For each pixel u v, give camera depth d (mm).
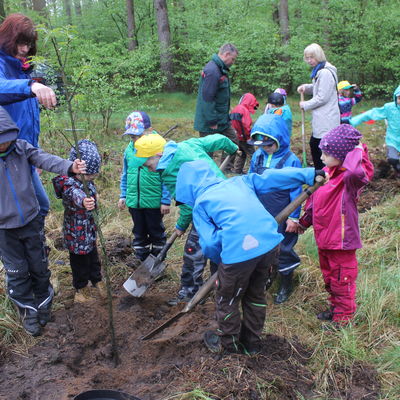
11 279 3371
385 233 4949
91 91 8000
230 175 7379
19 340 3381
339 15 14086
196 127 6266
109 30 18141
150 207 4254
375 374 2977
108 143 8242
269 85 14164
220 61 5918
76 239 3727
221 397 2676
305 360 3096
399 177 6504
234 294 2832
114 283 4355
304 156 6383
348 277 3359
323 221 3301
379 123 10609
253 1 17141
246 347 3055
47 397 2789
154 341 3379
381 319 3479
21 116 3367
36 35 3268
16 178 3189
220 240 2756
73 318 3689
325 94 5531
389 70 14070
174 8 17031
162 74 15367
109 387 2943
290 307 3746
